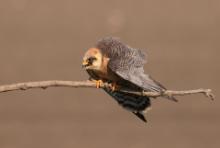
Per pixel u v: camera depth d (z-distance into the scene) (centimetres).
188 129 3020
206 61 4062
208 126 3052
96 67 1048
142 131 3005
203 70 3906
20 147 2861
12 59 4138
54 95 3441
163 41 4453
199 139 2922
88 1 5225
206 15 4909
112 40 1076
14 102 3356
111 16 4984
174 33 4612
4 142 2920
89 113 3238
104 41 1074
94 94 3450
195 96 3350
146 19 4909
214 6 5044
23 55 4206
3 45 4400
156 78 3794
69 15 4991
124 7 5122
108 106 3316
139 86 953
